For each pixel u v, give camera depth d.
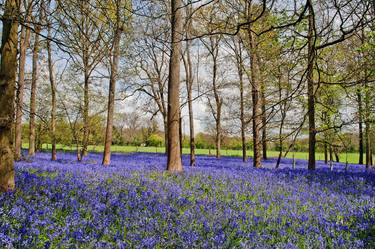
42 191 6.48
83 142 19.20
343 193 8.72
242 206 6.64
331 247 4.45
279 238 4.69
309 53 3.88
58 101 18.02
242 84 15.23
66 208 5.39
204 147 65.31
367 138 19.66
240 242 4.39
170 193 7.36
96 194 6.61
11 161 6.44
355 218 6.06
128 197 6.67
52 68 17.22
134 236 4.27
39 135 25.84
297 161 31.86
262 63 5.28
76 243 4.00
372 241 4.80
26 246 3.71
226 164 21.17
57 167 12.09
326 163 29.03
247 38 10.70
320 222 5.55
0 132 6.37
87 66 10.27
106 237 4.30
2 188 6.26
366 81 3.81
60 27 6.16
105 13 5.83
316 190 9.04
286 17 4.40
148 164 16.92
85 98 16.84
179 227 4.79
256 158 17.48
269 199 7.43
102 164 15.76
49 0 6.17
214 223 5.14
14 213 4.63
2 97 6.46
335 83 3.90
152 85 30.94
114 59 15.66
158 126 57.88
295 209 6.43
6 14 5.96
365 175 13.15
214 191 8.15
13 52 6.70
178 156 12.09
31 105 18.98
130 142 64.56
